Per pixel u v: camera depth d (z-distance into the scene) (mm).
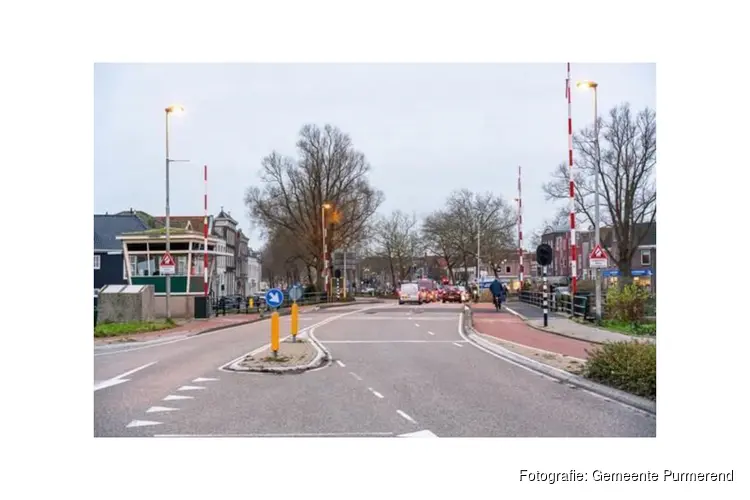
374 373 16359
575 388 14039
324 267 63906
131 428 10555
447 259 92875
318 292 62125
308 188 65188
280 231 67500
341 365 17891
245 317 40875
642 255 74750
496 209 88938
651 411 11578
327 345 23391
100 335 26562
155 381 15070
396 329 30672
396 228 103438
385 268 113438
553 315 37938
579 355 19562
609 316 30281
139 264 39062
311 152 65062
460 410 11781
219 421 10992
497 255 88312
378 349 22000
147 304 32812
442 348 22344
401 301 62125
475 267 98750
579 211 53688
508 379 15312
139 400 12734
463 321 35062
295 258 73500
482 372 16500
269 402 12547
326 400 12727
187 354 20781
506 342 23266
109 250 65438
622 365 13625
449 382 14875
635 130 49688
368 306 58969
